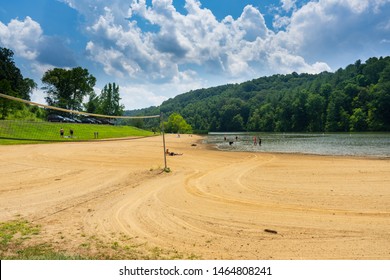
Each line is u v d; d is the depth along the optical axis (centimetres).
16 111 5259
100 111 8969
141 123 11200
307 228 775
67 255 596
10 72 7112
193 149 3619
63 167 1812
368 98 10581
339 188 1223
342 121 10612
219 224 814
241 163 2111
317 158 2355
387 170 1598
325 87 12669
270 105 14738
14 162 1964
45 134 4044
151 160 2234
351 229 762
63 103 7731
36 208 955
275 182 1384
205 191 1212
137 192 1175
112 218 859
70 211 923
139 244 677
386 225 786
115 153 2661
